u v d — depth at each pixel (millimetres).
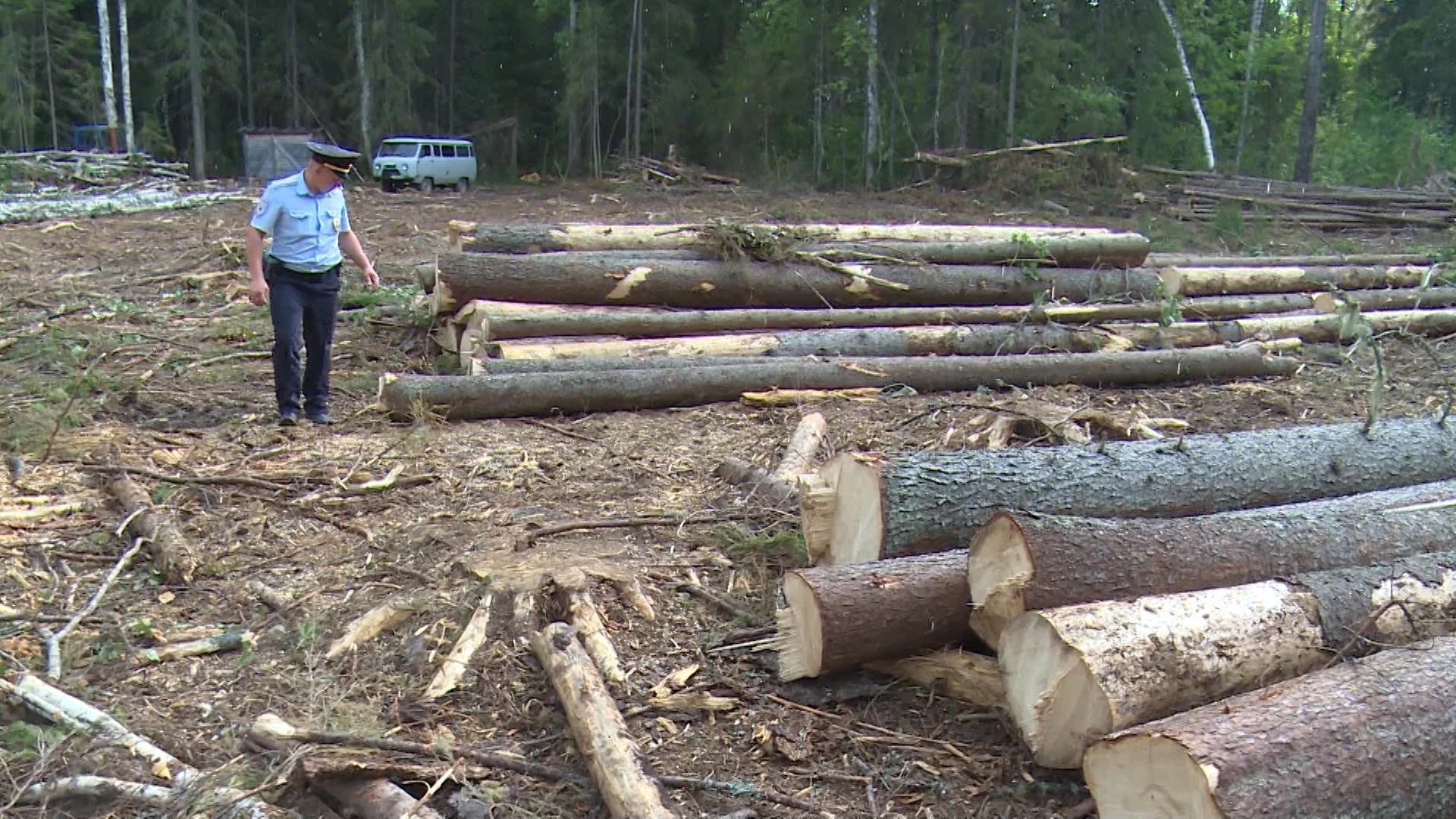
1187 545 3547
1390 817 2668
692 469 5711
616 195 23125
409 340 8367
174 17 28281
